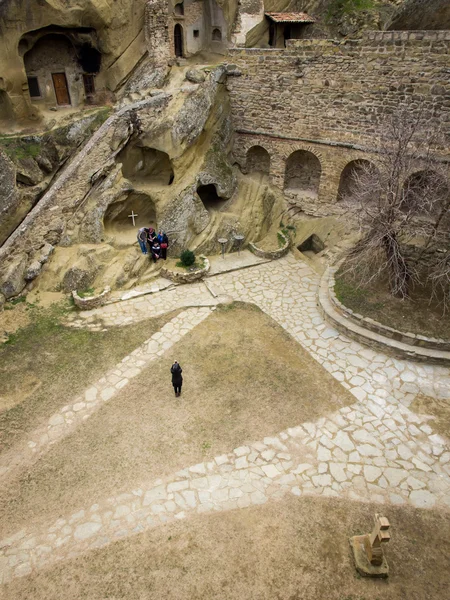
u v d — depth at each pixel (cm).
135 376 1359
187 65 2083
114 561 890
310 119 1905
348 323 1520
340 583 850
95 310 1661
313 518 966
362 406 1246
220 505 992
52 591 844
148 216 2031
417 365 1389
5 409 1245
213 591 838
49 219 1728
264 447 1127
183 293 1767
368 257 1638
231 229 2017
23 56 1806
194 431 1172
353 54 1688
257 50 1906
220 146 2052
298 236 2103
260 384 1322
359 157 1833
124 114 1756
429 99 1602
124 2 1855
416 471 1070
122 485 1038
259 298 1730
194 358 1427
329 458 1100
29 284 1705
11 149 1745
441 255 1706
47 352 1455
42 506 996
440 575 866
